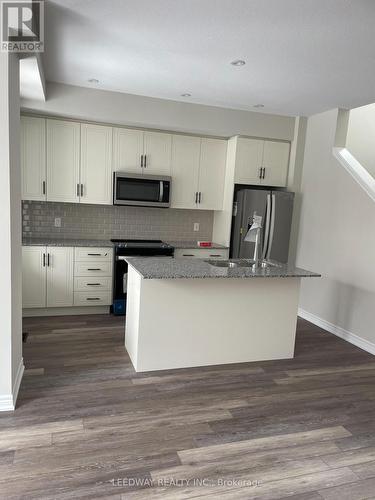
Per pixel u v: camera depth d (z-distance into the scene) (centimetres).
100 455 208
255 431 238
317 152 468
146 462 204
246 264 371
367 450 225
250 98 416
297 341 403
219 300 321
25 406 251
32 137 419
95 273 440
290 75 337
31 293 418
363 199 393
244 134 474
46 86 389
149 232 518
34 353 334
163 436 228
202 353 324
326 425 249
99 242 458
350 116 468
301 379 313
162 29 259
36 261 414
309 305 480
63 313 443
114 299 446
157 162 473
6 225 224
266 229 477
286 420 252
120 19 246
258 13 230
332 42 266
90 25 255
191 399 271
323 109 445
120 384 287
